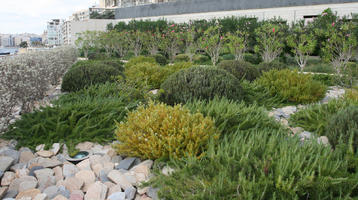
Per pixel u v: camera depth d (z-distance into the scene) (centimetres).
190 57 1622
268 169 215
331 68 1218
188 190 215
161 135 294
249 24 1705
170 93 471
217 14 2277
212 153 241
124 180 257
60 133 365
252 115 386
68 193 239
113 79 589
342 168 223
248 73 723
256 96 577
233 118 362
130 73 770
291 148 246
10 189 246
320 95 627
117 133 324
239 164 223
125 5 3928
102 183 250
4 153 306
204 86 464
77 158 317
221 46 1470
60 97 512
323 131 407
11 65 426
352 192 203
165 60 1561
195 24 1955
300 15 1828
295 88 601
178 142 287
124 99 496
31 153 319
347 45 1081
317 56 1573
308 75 656
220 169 225
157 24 2344
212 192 200
